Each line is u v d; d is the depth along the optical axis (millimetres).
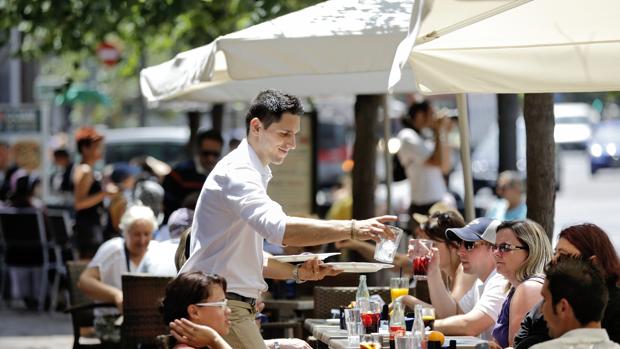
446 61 13938
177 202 26672
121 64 40500
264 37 15383
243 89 23859
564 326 10672
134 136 53281
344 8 16266
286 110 12773
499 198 29641
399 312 12969
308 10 16375
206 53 16156
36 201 35812
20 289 32500
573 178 93625
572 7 12688
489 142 56688
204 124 55844
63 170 38094
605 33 13492
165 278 17328
